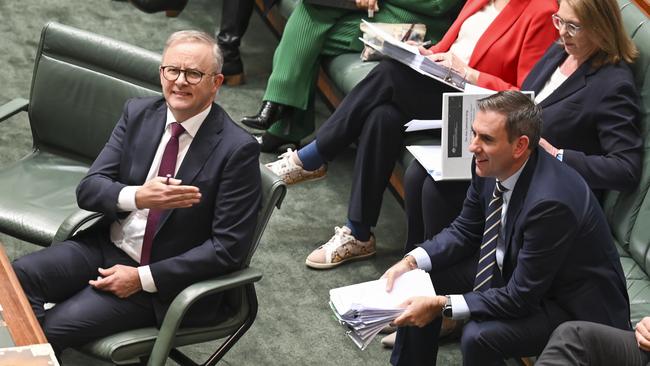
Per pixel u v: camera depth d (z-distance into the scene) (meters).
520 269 5.65
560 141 6.72
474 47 7.77
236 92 10.24
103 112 6.78
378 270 7.90
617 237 6.70
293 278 7.73
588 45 6.61
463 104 6.65
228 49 10.24
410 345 6.43
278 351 6.98
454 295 5.86
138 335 5.67
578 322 5.52
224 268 5.70
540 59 7.12
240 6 10.11
